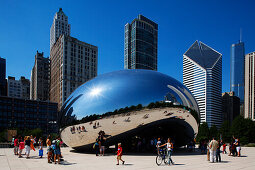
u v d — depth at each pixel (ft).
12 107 311.68
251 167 34.01
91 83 49.34
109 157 43.27
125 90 45.01
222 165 35.55
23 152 54.90
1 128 296.92
